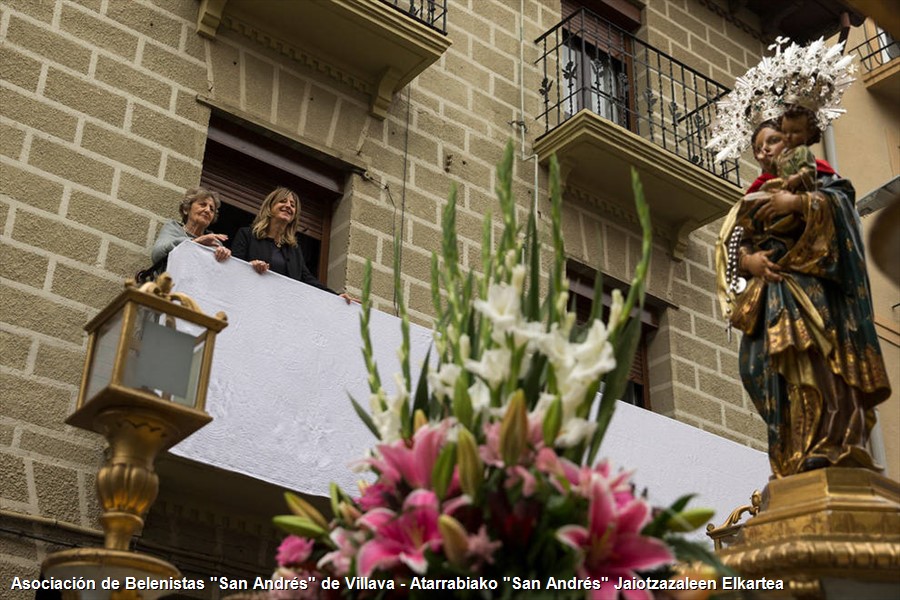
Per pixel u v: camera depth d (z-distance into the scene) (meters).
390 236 9.41
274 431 6.91
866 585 3.69
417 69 9.76
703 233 11.92
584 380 2.83
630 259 11.10
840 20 13.62
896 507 3.90
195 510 7.39
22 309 7.28
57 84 8.07
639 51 12.50
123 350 4.05
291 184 9.37
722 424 11.02
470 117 10.50
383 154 9.71
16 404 7.01
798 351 4.37
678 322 11.20
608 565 2.67
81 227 7.76
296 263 8.16
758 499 5.77
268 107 9.20
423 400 3.20
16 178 7.61
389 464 2.86
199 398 4.14
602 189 11.04
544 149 10.64
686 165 10.93
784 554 3.68
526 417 2.68
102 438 7.26
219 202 8.01
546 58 11.49
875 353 4.40
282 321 7.22
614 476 2.78
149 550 7.12
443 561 2.66
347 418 7.21
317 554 3.06
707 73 12.93
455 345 3.08
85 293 7.59
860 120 14.77
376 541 2.73
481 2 11.23
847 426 4.26
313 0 9.07
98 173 8.00
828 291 4.50
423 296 9.36
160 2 8.89
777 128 4.91
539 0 11.81
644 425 8.54
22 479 6.86
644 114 12.11
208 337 4.26
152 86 8.56
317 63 9.59
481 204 10.13
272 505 7.52
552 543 2.66
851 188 4.68
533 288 3.13
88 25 8.40
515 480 2.69
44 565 3.73
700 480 8.60
